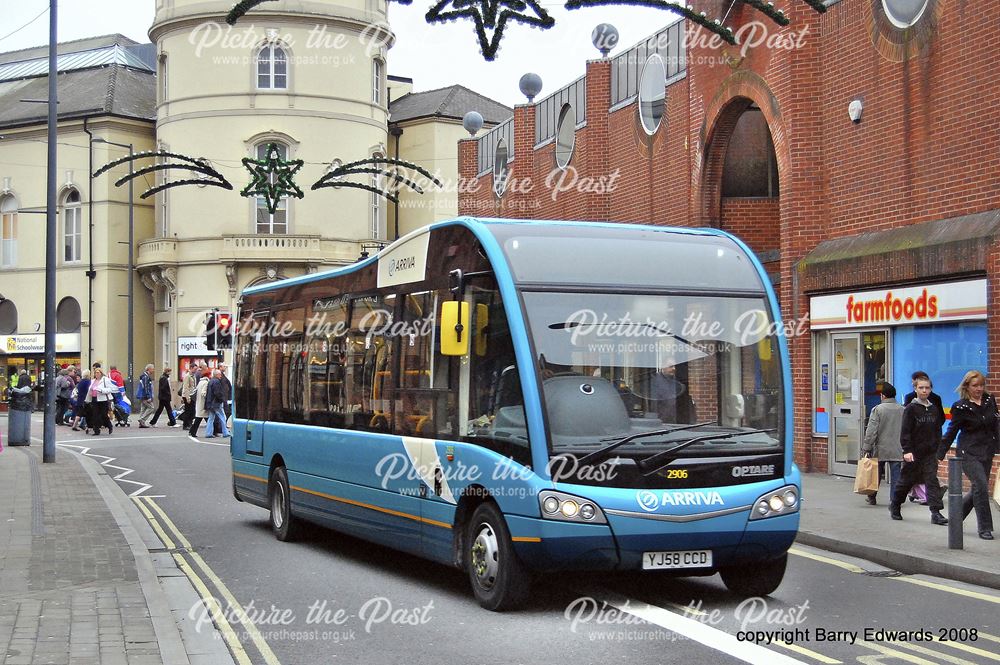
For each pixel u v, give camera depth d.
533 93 32.91
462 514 9.06
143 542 11.55
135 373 52.44
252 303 14.46
